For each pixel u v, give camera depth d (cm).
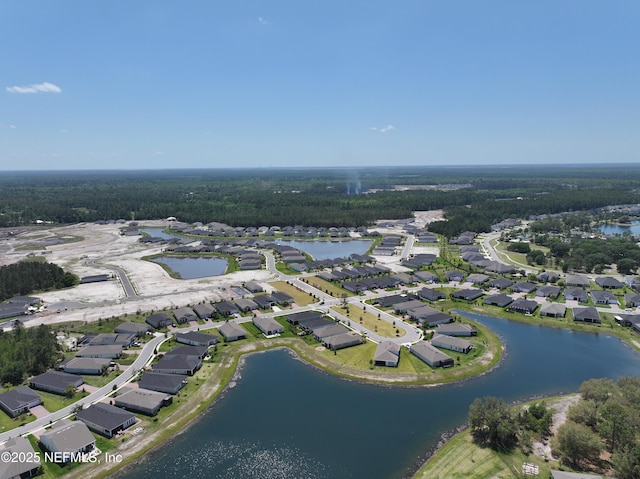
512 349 11281
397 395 8981
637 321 12412
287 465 6856
